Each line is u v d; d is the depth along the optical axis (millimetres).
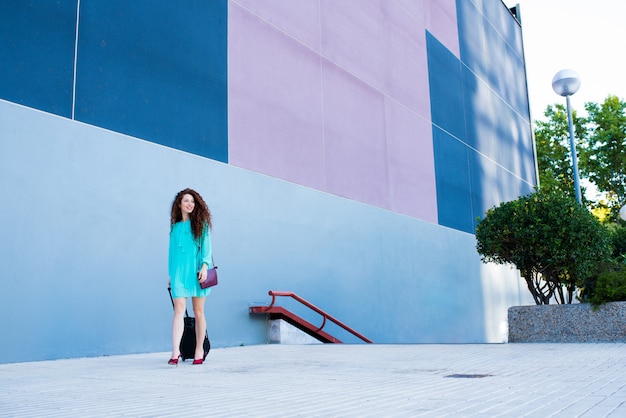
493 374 3922
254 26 10492
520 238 9352
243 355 6531
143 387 3555
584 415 2240
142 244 7840
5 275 6270
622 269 8773
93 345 7004
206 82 9305
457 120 17625
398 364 4914
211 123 9258
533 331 8211
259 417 2330
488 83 20547
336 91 12375
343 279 11508
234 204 9375
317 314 10664
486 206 18531
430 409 2451
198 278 5406
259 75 10406
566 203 9281
